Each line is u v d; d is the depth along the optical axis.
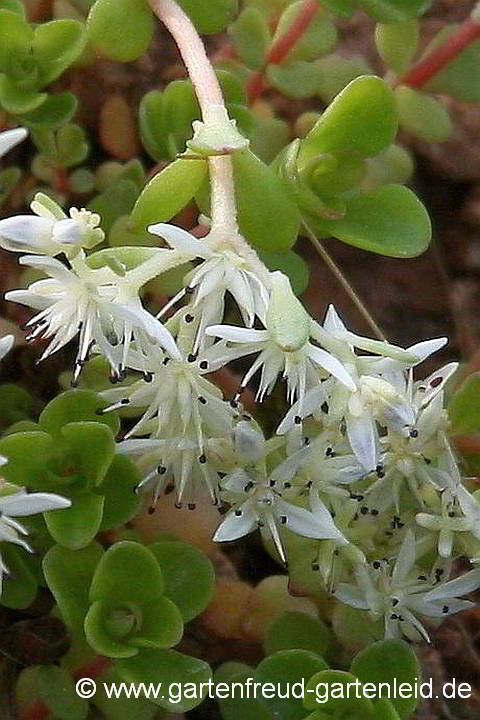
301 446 0.17
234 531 0.17
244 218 0.17
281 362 0.16
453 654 0.21
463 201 0.26
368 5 0.20
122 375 0.16
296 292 0.19
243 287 0.16
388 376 0.17
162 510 0.20
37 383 0.21
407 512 0.18
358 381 0.16
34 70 0.20
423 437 0.18
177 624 0.17
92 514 0.17
